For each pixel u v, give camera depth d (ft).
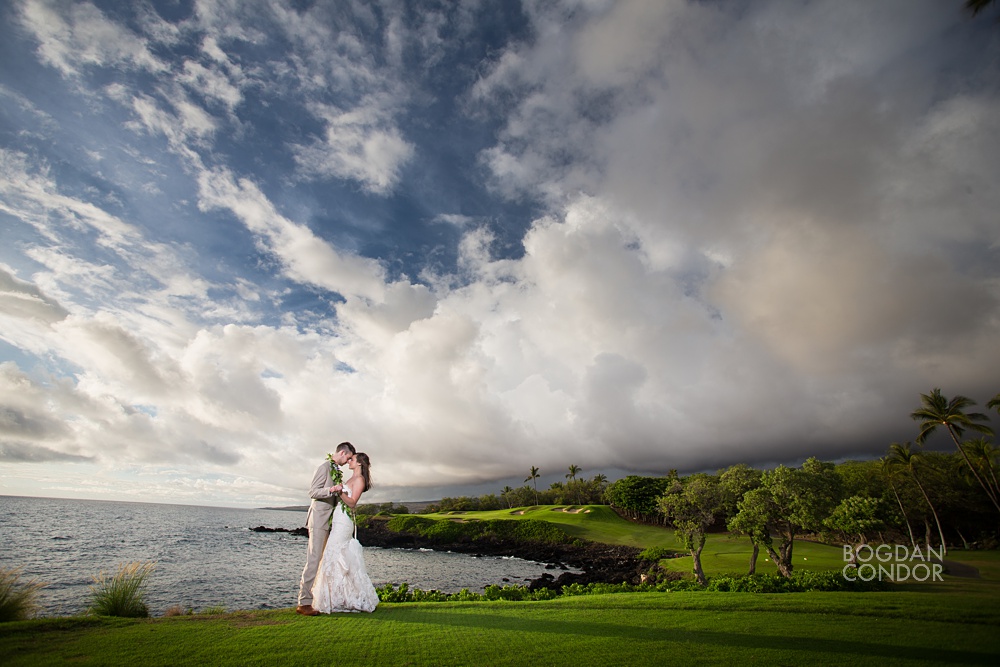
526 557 274.36
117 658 21.48
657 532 314.55
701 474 114.62
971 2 67.15
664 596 49.11
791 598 45.37
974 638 28.68
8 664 20.36
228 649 23.22
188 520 639.76
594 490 540.93
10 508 595.88
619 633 29.58
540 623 32.60
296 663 21.39
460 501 599.57
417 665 21.70
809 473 98.78
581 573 191.62
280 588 137.80
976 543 212.43
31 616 30.91
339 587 32.99
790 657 24.09
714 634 29.66
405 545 351.05
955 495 214.28
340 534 33.86
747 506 99.35
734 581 60.34
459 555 292.81
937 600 42.60
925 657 24.30
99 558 187.11
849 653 24.99
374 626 28.96
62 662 20.77
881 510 86.79
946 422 187.01
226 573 164.14
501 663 22.40
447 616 33.76
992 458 199.52
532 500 548.31
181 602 112.47
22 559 170.91
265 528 517.96
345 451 35.06
